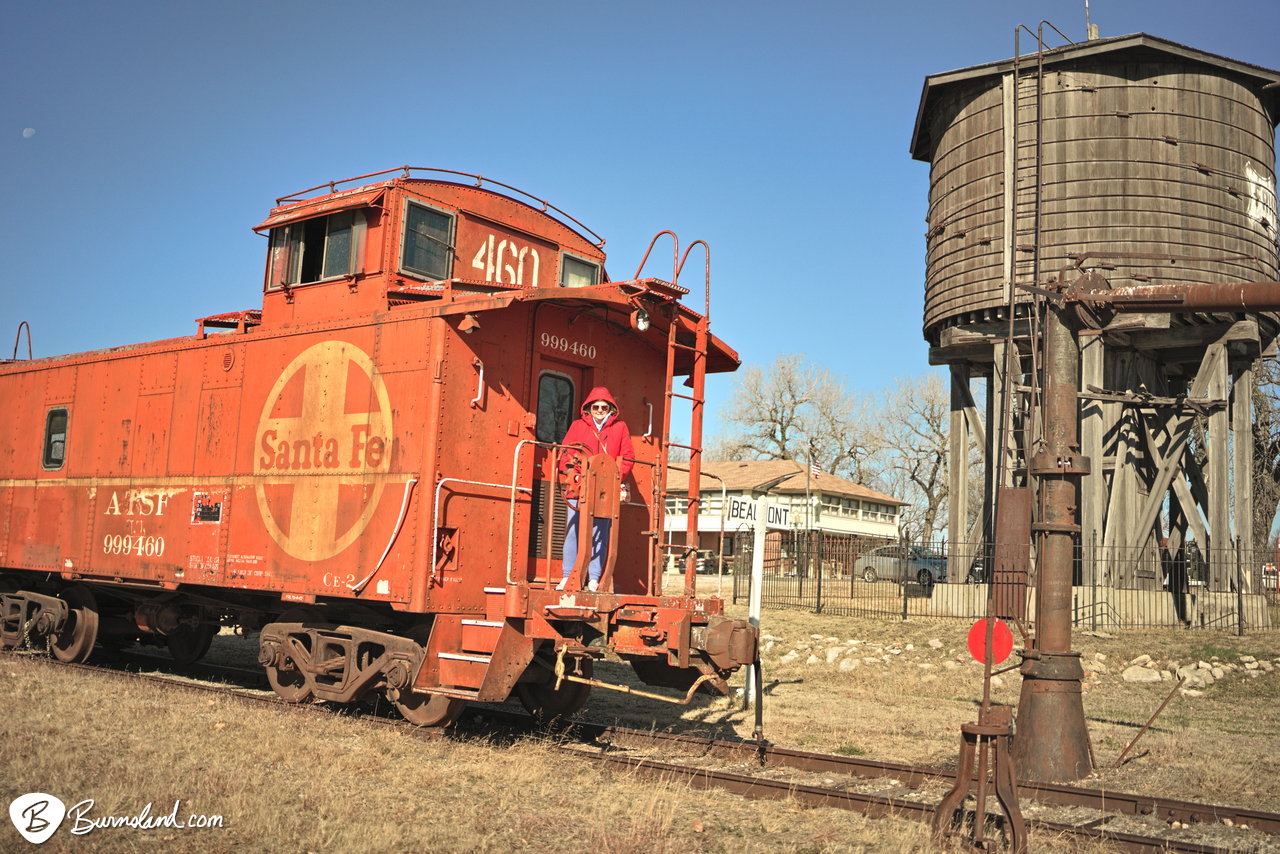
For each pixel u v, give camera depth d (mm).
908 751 10078
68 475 13469
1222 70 19500
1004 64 19781
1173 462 19641
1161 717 12914
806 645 18703
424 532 8969
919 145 23906
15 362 15102
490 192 11281
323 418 10172
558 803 7195
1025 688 9336
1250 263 19109
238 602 11781
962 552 21297
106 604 13930
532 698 10984
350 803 6695
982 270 19859
